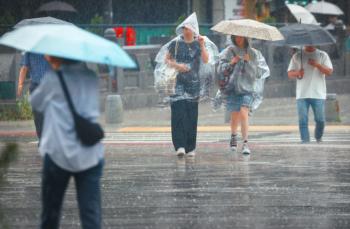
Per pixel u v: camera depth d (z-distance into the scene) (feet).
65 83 43.42
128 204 63.21
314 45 98.48
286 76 185.26
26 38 42.98
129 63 43.19
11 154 36.11
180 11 210.18
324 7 208.33
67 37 42.57
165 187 70.95
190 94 86.43
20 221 56.75
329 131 120.06
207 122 136.67
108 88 155.94
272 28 89.86
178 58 85.61
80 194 44.70
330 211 60.18
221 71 89.40
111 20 198.08
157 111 156.46
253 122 135.54
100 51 42.42
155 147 102.99
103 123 135.33
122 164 86.02
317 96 102.53
